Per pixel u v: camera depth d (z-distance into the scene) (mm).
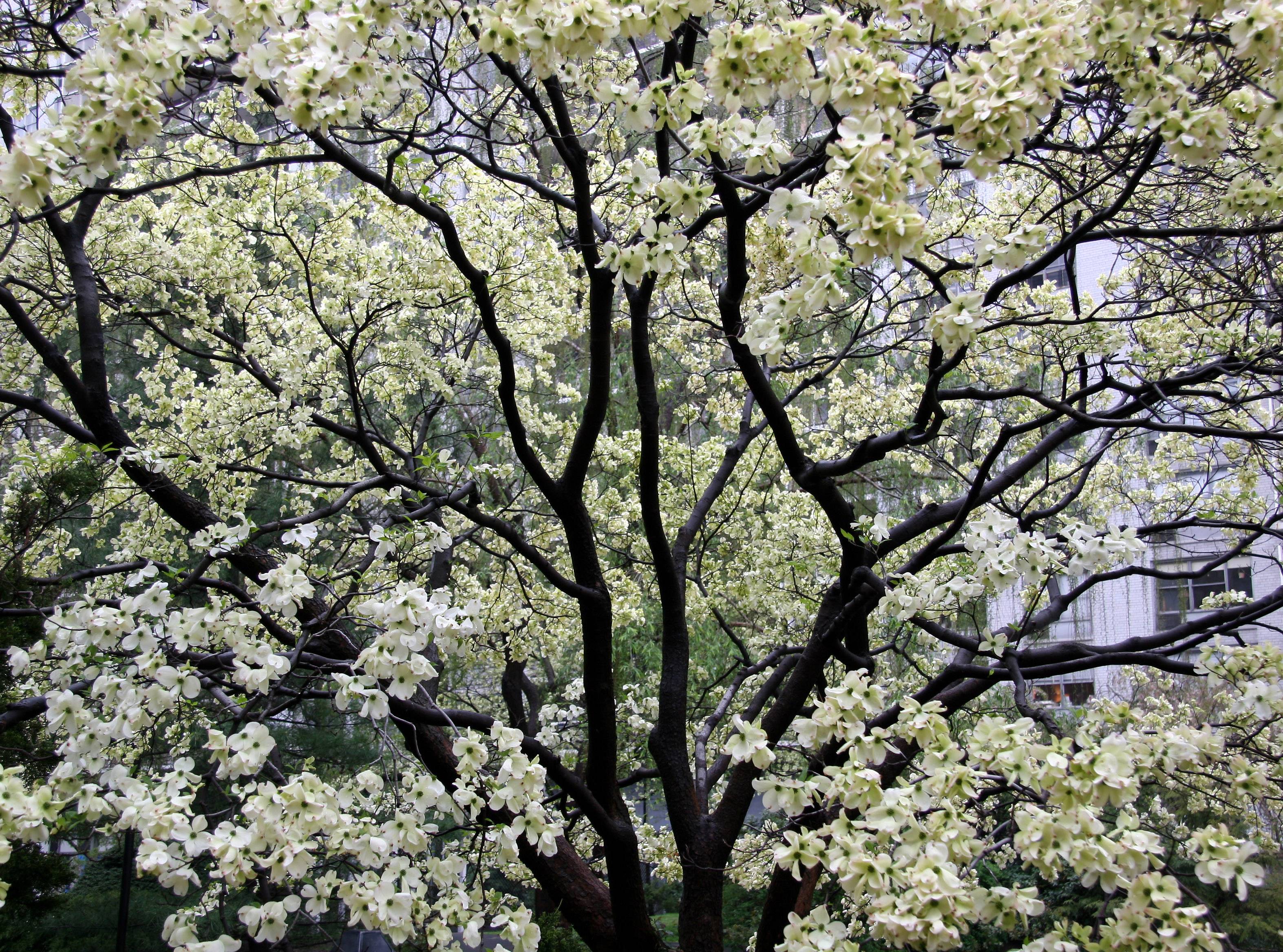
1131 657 3656
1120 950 2023
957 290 6648
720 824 4258
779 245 4352
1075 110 3768
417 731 4082
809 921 2270
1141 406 3840
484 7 2426
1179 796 5148
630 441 6426
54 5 3787
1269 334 4367
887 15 2336
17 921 4312
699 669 7266
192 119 3562
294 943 5082
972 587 2799
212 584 3076
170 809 2307
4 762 3576
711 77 2348
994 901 2092
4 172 2281
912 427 3625
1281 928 5512
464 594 5750
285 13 2445
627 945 4109
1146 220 4137
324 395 6211
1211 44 2723
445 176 6203
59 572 6082
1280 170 2646
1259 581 9758
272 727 8219
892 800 2166
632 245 3793
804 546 6523
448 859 2881
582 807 3980
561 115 3451
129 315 6320
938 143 3453
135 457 3859
